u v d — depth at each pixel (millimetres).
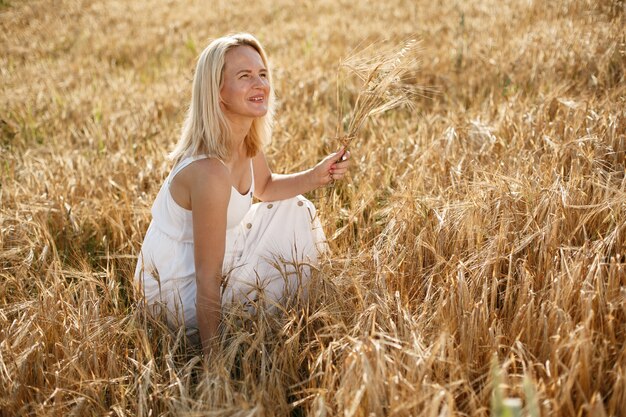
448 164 3686
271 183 3121
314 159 4281
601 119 3666
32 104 7027
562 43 5777
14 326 2566
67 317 2615
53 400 2262
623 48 4973
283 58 7945
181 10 14289
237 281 2729
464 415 1938
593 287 2246
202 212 2527
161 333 2604
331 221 3314
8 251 3197
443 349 2055
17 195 4008
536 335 2158
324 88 6082
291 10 12891
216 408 2029
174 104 6336
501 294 2553
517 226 2822
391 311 2475
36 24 13867
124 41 11219
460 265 2496
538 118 4020
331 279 2604
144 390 2184
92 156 5027
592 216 2783
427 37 8094
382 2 11852
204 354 2473
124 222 3754
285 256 2852
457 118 4500
